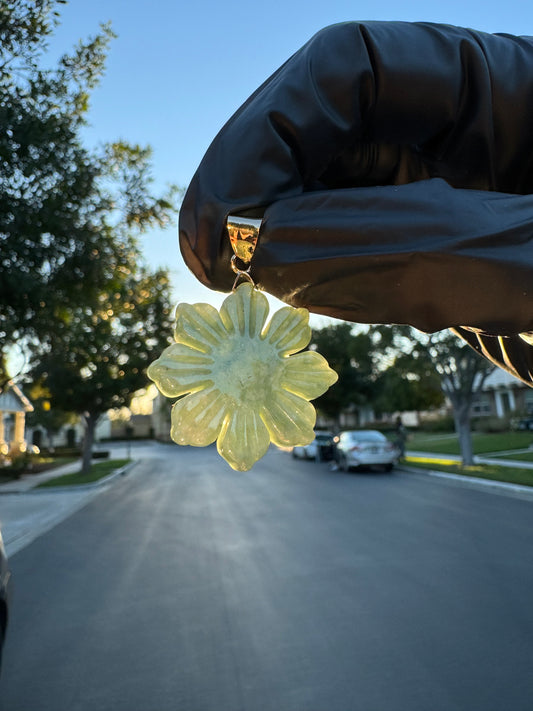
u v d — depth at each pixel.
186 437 0.75
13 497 16.84
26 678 3.91
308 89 0.82
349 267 0.74
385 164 0.96
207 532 9.11
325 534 8.39
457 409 17.58
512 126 0.92
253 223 0.78
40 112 7.42
